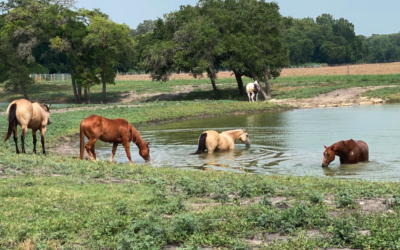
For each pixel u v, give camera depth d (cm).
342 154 1542
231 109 3797
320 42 15375
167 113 3456
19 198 938
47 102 6325
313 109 3850
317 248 659
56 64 9544
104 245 684
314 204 895
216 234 695
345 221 718
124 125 1585
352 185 1080
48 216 827
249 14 5031
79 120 2847
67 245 677
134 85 7306
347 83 5791
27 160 1382
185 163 1622
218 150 1873
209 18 4997
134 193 1023
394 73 7431
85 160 1493
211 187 1083
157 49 5028
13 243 686
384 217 775
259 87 4706
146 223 744
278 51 5025
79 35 5428
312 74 8244
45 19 5522
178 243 700
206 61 4791
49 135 2228
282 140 2119
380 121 2747
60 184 1096
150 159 1711
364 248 644
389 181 1211
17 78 5734
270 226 753
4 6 6769
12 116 1547
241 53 4744
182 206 883
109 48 5412
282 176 1271
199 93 5925
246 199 975
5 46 5753
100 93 6712
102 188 1063
